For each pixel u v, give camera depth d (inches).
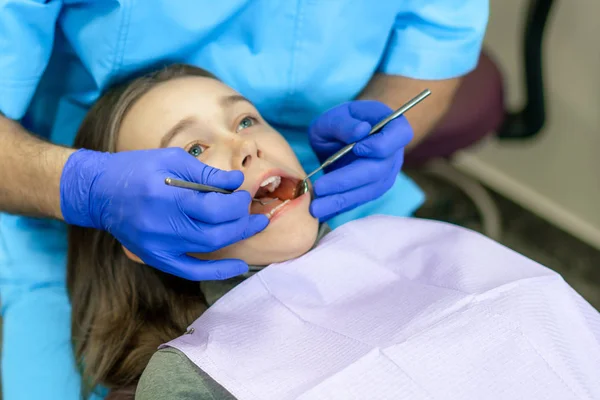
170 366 30.4
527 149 72.4
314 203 35.2
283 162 35.7
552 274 34.1
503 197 76.2
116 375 37.4
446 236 37.1
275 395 27.7
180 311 37.6
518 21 68.1
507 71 71.5
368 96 43.9
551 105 67.6
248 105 36.9
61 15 37.4
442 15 41.0
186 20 37.3
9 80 36.0
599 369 31.3
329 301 33.5
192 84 35.9
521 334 30.3
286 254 34.6
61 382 41.5
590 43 61.8
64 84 41.4
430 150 54.0
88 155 32.5
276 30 39.6
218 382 28.5
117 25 36.3
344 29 39.9
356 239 36.0
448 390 27.8
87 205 32.4
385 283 34.6
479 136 54.2
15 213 37.7
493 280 33.7
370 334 30.0
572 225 71.6
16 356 42.1
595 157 66.4
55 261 43.9
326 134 38.9
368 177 36.2
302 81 41.8
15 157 34.3
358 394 27.4
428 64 42.1
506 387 28.4
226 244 31.5
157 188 30.2
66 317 43.0
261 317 32.2
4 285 43.8
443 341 29.3
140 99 36.2
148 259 32.9
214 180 30.3
